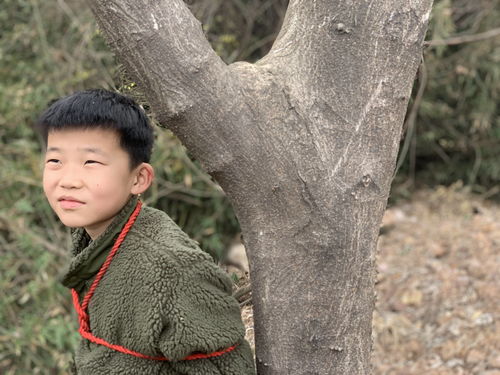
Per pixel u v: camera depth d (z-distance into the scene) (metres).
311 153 1.32
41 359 4.32
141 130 1.36
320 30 1.35
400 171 6.34
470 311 4.10
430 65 5.71
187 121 1.25
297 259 1.35
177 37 1.21
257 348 1.44
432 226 5.43
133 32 1.20
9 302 4.50
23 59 5.34
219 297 1.32
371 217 1.36
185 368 1.32
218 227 5.25
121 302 1.33
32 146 4.90
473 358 3.64
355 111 1.33
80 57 4.87
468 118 6.11
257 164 1.30
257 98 1.31
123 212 1.38
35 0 5.16
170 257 1.30
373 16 1.33
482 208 5.75
